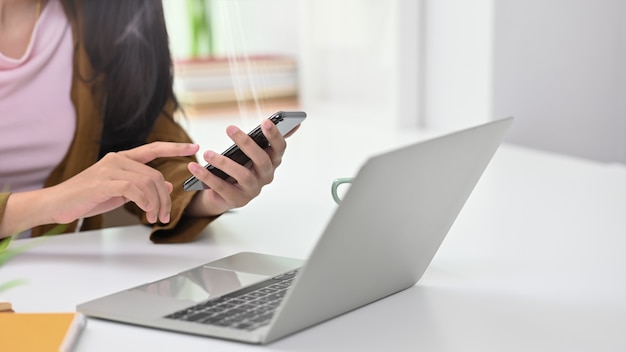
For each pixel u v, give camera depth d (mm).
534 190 1854
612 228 1424
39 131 1562
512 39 3795
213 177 1254
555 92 3881
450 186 999
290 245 1311
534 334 924
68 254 1268
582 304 1024
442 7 4102
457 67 4039
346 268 914
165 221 1244
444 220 1050
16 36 1548
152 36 1574
